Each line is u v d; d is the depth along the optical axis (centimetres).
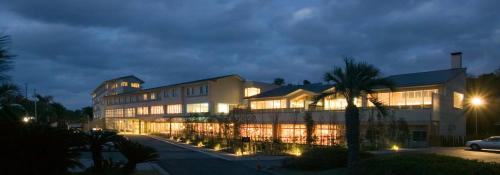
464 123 4381
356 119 1947
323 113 4197
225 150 3450
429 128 3625
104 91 10281
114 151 3148
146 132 7738
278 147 3250
